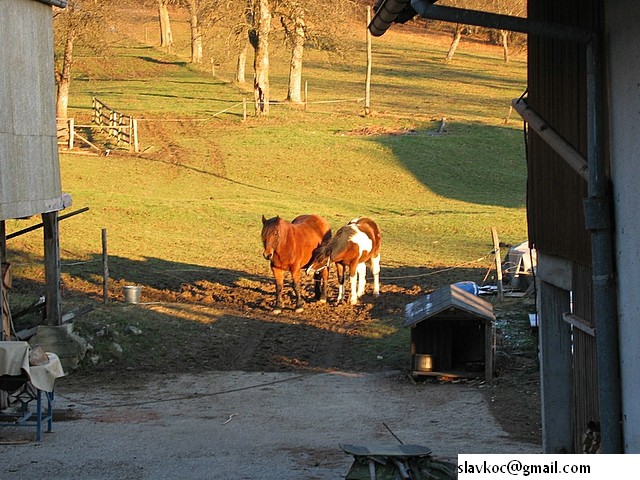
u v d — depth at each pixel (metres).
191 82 59.19
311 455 10.53
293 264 19.53
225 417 12.92
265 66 46.94
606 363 6.16
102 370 16.08
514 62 74.62
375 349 17.17
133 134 39.47
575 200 7.31
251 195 33.03
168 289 21.05
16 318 16.33
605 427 6.18
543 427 8.83
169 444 11.13
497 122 46.81
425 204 33.31
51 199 14.41
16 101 12.95
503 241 26.41
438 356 15.80
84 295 20.03
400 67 68.81
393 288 21.47
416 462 7.66
